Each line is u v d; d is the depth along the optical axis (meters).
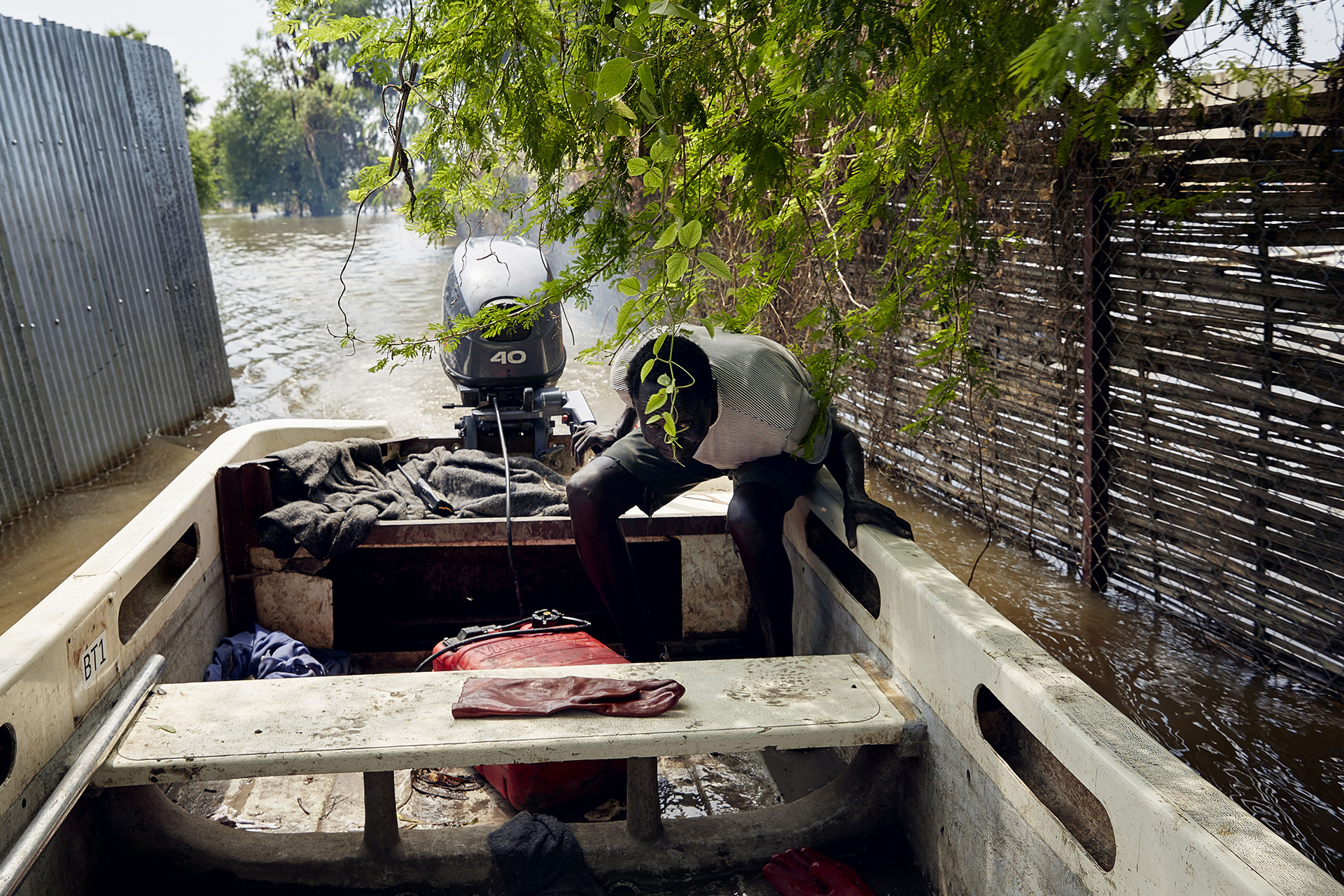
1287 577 3.52
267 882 2.16
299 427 4.01
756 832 2.29
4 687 1.74
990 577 4.53
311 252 24.81
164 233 7.99
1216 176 3.50
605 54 1.90
